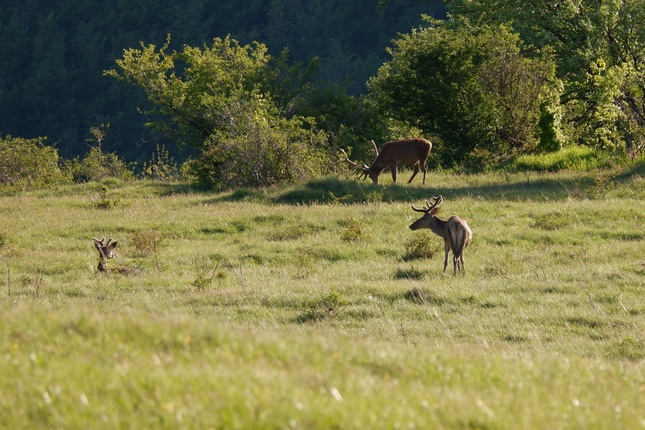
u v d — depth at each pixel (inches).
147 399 947.3
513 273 2751.0
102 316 1263.5
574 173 4596.5
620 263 2839.6
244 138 4992.6
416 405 971.3
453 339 2036.2
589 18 5083.7
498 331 2129.7
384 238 3331.7
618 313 2279.8
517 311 2301.9
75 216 3996.1
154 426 895.1
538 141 5354.3
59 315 1243.8
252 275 2822.3
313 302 2336.4
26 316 1224.2
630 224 3390.7
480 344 1913.1
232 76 7027.6
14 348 1085.1
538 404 1067.3
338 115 6786.4
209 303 2402.8
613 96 4901.6
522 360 1346.0
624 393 1214.3
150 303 2395.4
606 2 5093.5
